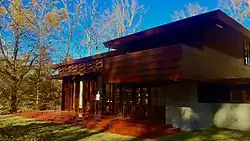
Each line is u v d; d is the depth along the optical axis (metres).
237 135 10.03
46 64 21.41
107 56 15.98
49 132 11.08
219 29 12.84
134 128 10.47
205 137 9.57
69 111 18.69
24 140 9.40
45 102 24.02
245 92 11.70
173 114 11.77
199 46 11.69
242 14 28.55
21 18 18.94
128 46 15.47
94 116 14.61
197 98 11.73
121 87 15.40
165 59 10.36
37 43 21.12
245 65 15.07
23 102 22.72
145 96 13.94
